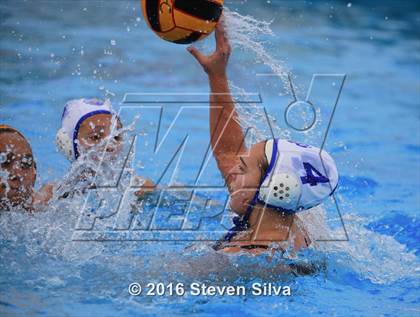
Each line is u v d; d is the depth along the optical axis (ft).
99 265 37.52
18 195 42.19
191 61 88.99
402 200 54.54
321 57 94.38
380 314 34.27
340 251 40.45
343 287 37.01
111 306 33.45
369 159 63.26
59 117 66.95
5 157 41.50
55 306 33.04
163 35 37.11
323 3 126.62
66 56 86.58
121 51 90.89
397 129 71.41
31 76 78.64
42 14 106.01
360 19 118.32
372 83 85.61
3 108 68.49
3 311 32.37
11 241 39.75
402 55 98.89
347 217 46.52
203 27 36.50
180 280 35.91
